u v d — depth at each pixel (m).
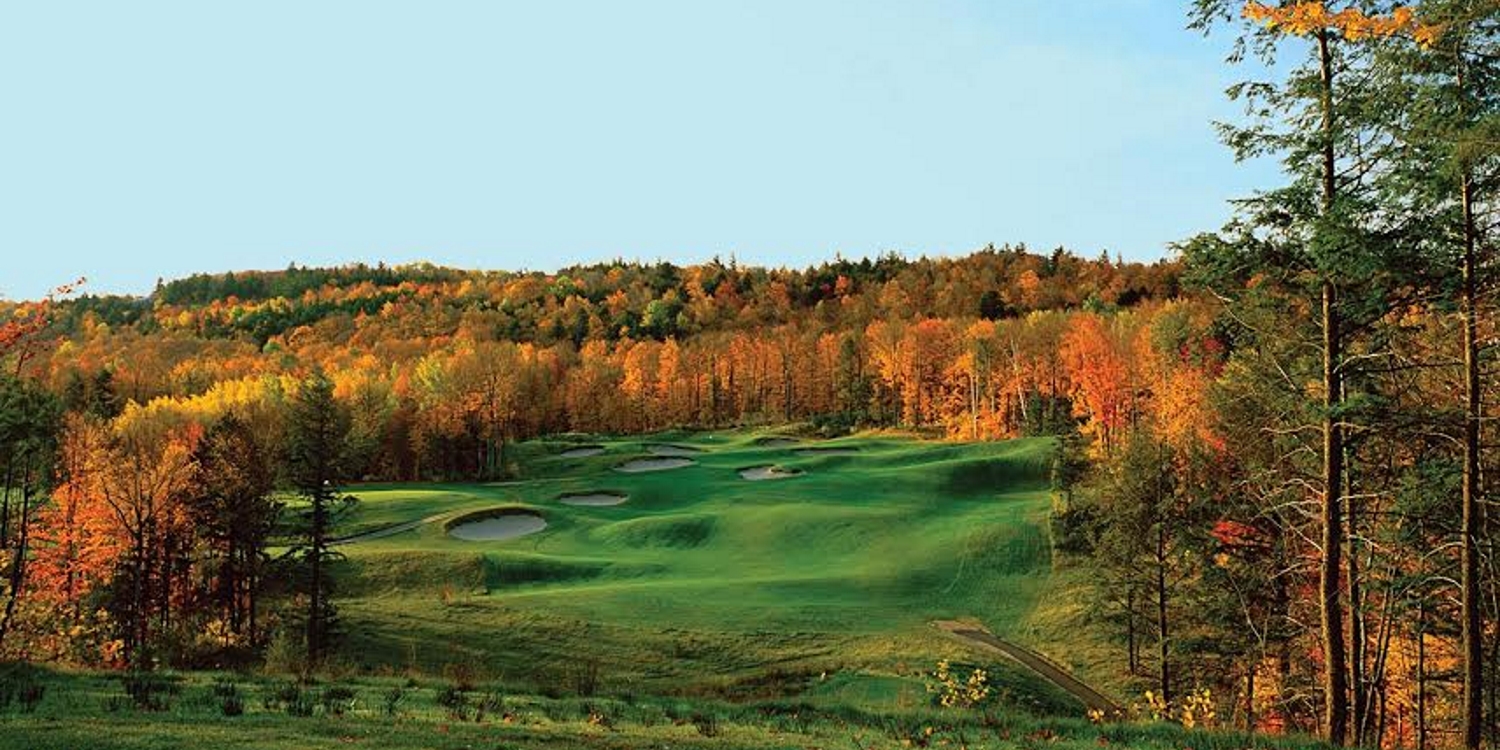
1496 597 22.31
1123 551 39.44
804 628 44.94
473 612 46.44
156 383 151.62
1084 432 75.00
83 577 48.34
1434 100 17.06
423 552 57.62
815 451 103.69
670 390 140.88
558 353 163.62
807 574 55.72
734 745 14.08
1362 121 17.61
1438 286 18.44
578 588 53.41
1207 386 44.03
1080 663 42.34
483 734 13.26
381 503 77.19
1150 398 77.69
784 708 19.58
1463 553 19.23
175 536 50.38
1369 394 19.03
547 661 40.41
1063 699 37.44
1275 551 29.73
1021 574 53.53
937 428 117.56
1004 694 35.91
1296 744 16.25
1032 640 45.09
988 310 184.75
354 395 110.94
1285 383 21.70
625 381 137.88
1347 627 27.52
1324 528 19.88
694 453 109.12
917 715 18.75
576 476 98.06
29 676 17.20
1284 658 30.52
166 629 41.75
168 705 14.02
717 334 180.75
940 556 56.88
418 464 109.44
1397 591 22.44
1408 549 22.61
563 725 15.21
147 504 48.09
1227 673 34.91
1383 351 19.72
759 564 59.91
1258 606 31.55
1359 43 17.39
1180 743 16.12
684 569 58.56
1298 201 18.25
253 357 188.50
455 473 111.69
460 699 17.31
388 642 42.16
